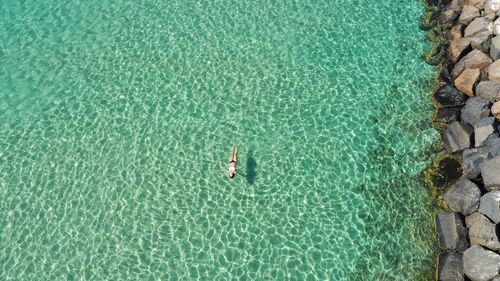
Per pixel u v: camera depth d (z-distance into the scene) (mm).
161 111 21969
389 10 25422
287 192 19031
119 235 18328
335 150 20125
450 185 18516
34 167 20547
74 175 20172
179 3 26719
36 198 19609
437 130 20328
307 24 25000
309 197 18859
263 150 20312
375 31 24469
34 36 26016
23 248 18266
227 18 25609
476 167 18141
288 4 26031
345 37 24297
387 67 22922
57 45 25391
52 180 20094
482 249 15977
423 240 17375
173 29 25391
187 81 23016
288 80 22688
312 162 19828
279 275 16922
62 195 19609
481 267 15641
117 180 19891
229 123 21297
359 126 20859
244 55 23859
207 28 25219
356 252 17375
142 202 19156
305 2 26094
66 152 20922
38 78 23922
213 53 24062
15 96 23250
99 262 17719
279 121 21219
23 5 27828
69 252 18031
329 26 24828
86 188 19750
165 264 17453
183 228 18328
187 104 22125
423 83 22125
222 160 20125
